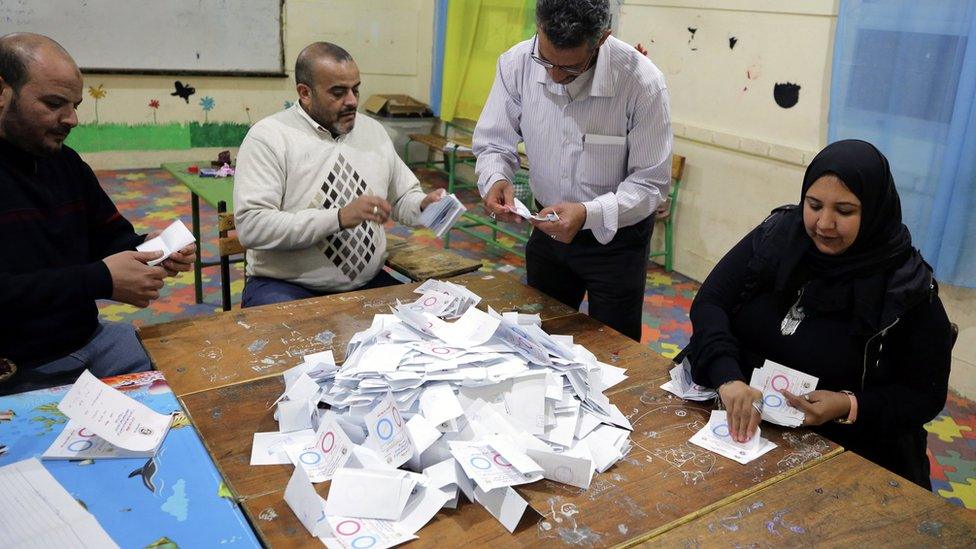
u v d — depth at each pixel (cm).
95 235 201
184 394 146
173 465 121
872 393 149
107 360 188
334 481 114
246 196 225
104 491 114
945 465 262
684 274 445
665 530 114
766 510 121
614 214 206
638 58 201
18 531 103
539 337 156
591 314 238
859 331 150
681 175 431
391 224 514
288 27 633
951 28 284
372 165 245
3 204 169
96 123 584
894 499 125
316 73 225
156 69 590
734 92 393
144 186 564
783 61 363
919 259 150
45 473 117
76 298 164
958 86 282
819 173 147
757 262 164
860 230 148
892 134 310
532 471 120
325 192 234
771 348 164
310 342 173
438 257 270
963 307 305
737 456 136
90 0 551
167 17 581
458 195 605
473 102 589
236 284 393
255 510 112
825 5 339
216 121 630
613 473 129
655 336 357
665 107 207
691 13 407
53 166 182
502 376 139
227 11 602
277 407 141
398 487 114
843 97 325
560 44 175
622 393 159
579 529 113
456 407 129
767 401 148
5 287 158
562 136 215
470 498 118
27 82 160
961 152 284
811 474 132
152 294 174
